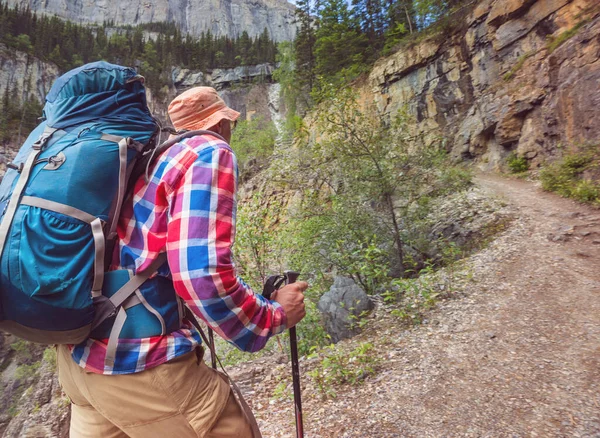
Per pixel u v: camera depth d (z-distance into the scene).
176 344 0.92
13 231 0.77
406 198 6.68
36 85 78.38
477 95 18.53
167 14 166.88
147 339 0.88
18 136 65.19
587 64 11.41
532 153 13.89
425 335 3.90
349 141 6.40
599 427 2.21
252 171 25.73
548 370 2.95
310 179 7.80
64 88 0.97
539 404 2.54
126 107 0.97
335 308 4.69
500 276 5.28
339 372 3.31
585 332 3.47
